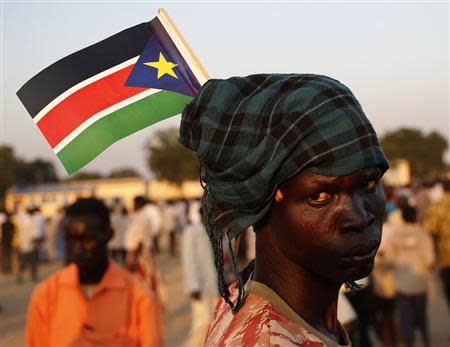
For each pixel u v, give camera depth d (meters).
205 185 1.15
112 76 1.73
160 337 2.99
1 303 11.29
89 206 2.96
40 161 69.00
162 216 18.89
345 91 1.00
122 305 2.93
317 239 0.98
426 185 15.70
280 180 0.98
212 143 1.05
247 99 1.05
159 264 16.27
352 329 3.43
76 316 2.88
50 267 17.34
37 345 2.94
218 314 1.23
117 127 1.70
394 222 6.76
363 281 5.93
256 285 1.08
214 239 1.12
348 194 0.97
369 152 0.96
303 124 0.96
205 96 1.10
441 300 9.42
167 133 46.09
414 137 56.88
